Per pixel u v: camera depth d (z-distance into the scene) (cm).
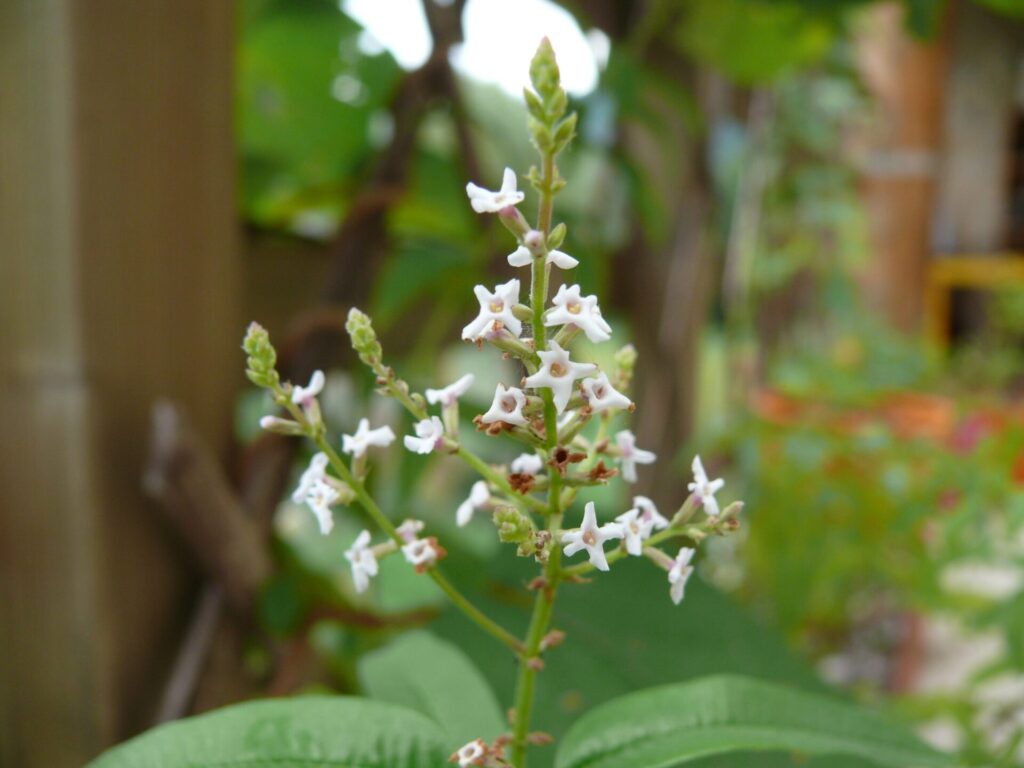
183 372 19
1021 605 22
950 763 12
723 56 32
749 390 46
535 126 9
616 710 12
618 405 10
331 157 31
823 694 18
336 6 30
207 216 20
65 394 18
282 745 11
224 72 20
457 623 19
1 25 17
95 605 18
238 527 19
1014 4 28
